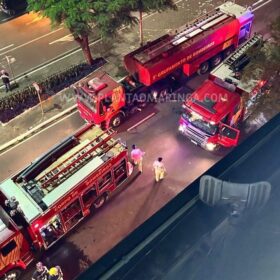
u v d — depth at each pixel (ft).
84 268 62.64
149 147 76.59
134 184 71.41
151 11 96.02
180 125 76.18
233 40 87.97
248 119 80.28
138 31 97.66
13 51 95.86
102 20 78.54
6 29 101.19
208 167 73.51
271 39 82.12
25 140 79.05
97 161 64.28
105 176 66.03
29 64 92.63
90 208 68.18
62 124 81.46
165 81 83.51
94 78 74.38
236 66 75.66
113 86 73.87
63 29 99.86
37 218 58.75
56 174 62.28
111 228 66.59
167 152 75.77
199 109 70.54
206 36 81.76
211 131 71.20
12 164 75.66
